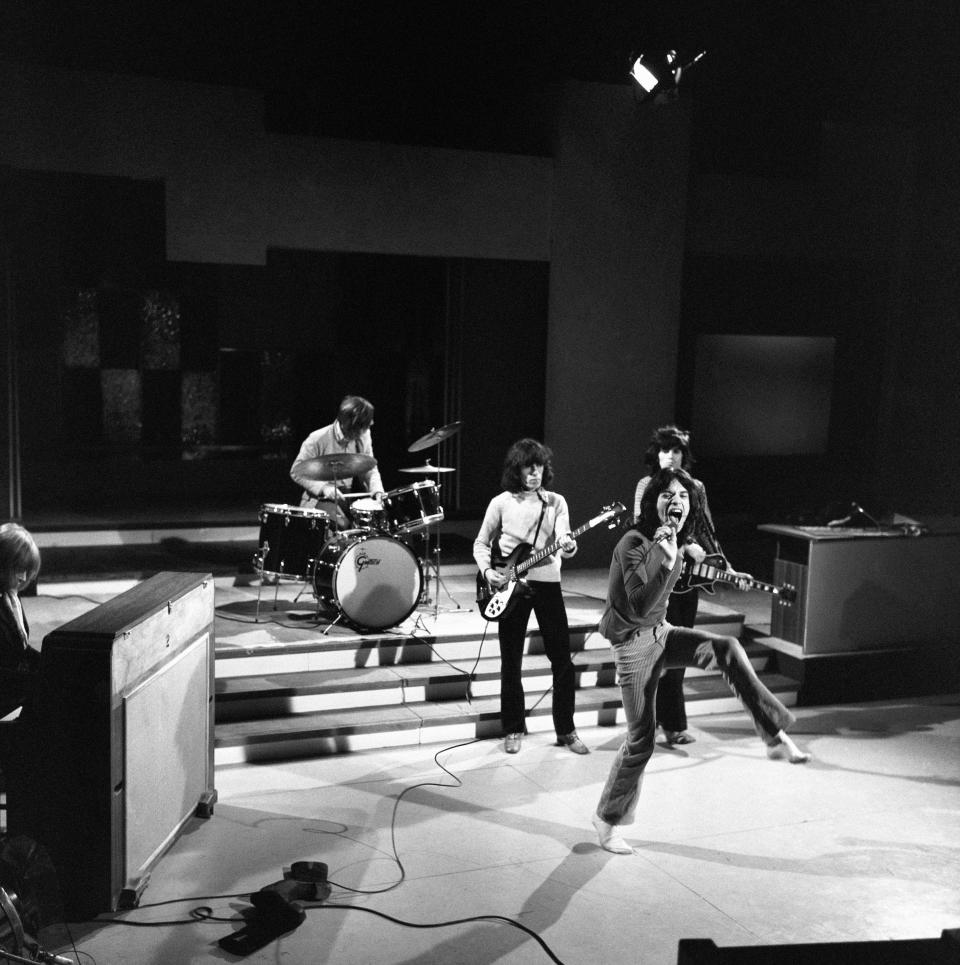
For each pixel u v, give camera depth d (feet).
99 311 37.24
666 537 14.44
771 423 36.17
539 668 21.29
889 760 19.24
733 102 31.48
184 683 15.08
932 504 33.35
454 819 16.12
